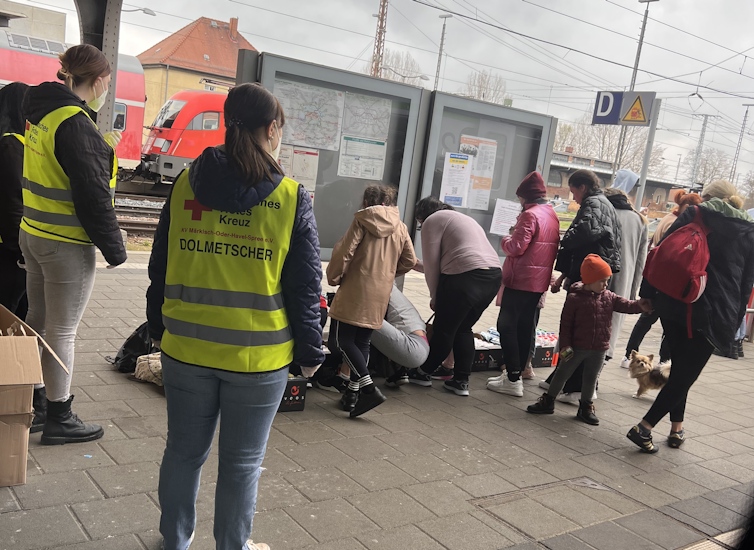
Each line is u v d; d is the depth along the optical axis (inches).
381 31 1699.1
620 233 207.9
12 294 138.8
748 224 164.4
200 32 2150.6
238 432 82.8
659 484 151.8
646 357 220.4
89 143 117.6
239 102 80.3
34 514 103.7
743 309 167.0
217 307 79.5
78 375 171.3
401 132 225.0
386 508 122.3
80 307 127.9
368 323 167.6
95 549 96.3
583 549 115.6
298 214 80.7
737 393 246.5
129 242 433.1
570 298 188.4
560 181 1936.5
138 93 779.4
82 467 121.6
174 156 719.1
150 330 88.2
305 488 126.1
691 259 163.6
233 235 79.0
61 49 685.9
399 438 160.4
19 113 136.3
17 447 110.7
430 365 203.9
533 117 249.3
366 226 165.5
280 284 82.8
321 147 210.2
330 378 191.8
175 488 85.5
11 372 106.3
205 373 80.8
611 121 454.3
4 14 375.6
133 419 147.0
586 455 165.6
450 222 200.7
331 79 203.6
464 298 194.4
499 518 124.4
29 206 122.3
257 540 104.8
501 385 212.1
